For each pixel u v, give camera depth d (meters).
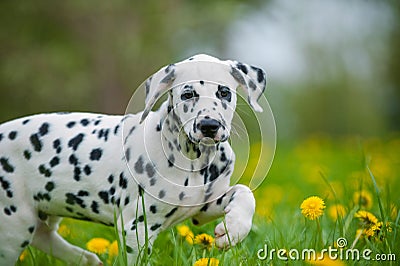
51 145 6.26
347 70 32.38
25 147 6.31
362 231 6.21
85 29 22.39
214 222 7.45
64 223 8.68
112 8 21.22
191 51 23.95
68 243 6.96
